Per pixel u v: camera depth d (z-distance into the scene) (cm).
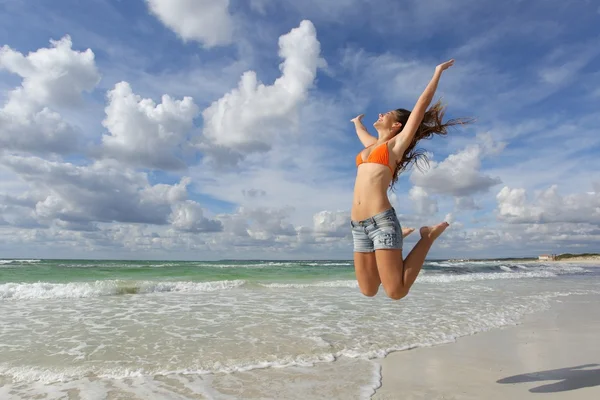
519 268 3291
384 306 853
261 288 1262
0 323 648
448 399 322
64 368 407
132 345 503
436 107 340
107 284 1162
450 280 1717
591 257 6575
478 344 521
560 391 337
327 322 662
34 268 2097
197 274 1877
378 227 309
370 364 426
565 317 740
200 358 445
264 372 396
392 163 319
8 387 354
